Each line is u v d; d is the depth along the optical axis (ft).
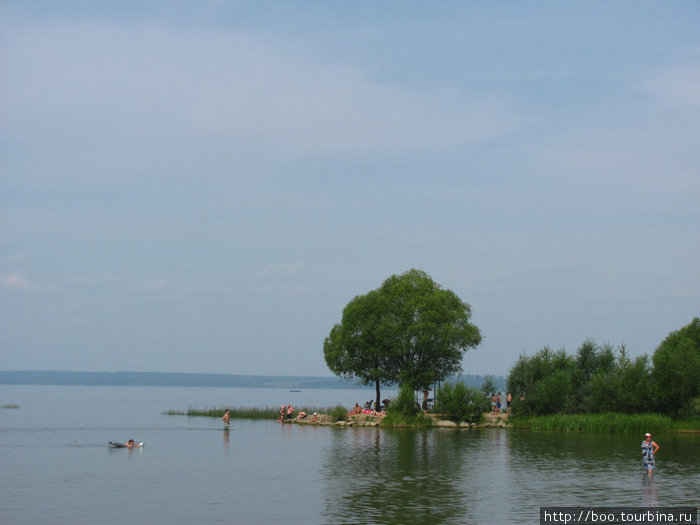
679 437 232.94
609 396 277.44
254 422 310.86
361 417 292.40
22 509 103.45
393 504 108.37
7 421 305.53
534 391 286.87
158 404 541.34
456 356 323.98
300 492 118.73
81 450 184.96
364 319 325.83
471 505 107.76
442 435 238.07
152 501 110.11
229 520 96.53
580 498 114.11
